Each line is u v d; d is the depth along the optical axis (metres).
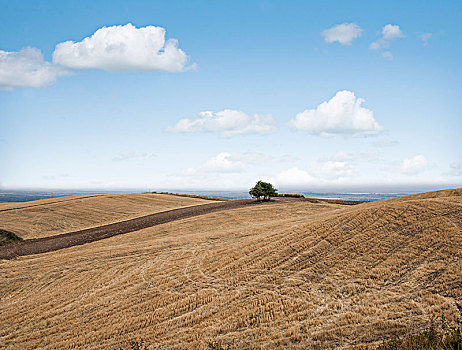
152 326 21.06
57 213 76.19
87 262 37.75
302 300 22.12
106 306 25.28
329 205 79.50
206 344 17.86
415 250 27.03
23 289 31.34
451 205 36.38
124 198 101.81
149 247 41.75
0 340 21.66
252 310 21.56
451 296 19.41
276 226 46.28
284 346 16.70
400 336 15.98
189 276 29.81
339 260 27.92
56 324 23.22
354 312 19.44
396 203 40.53
